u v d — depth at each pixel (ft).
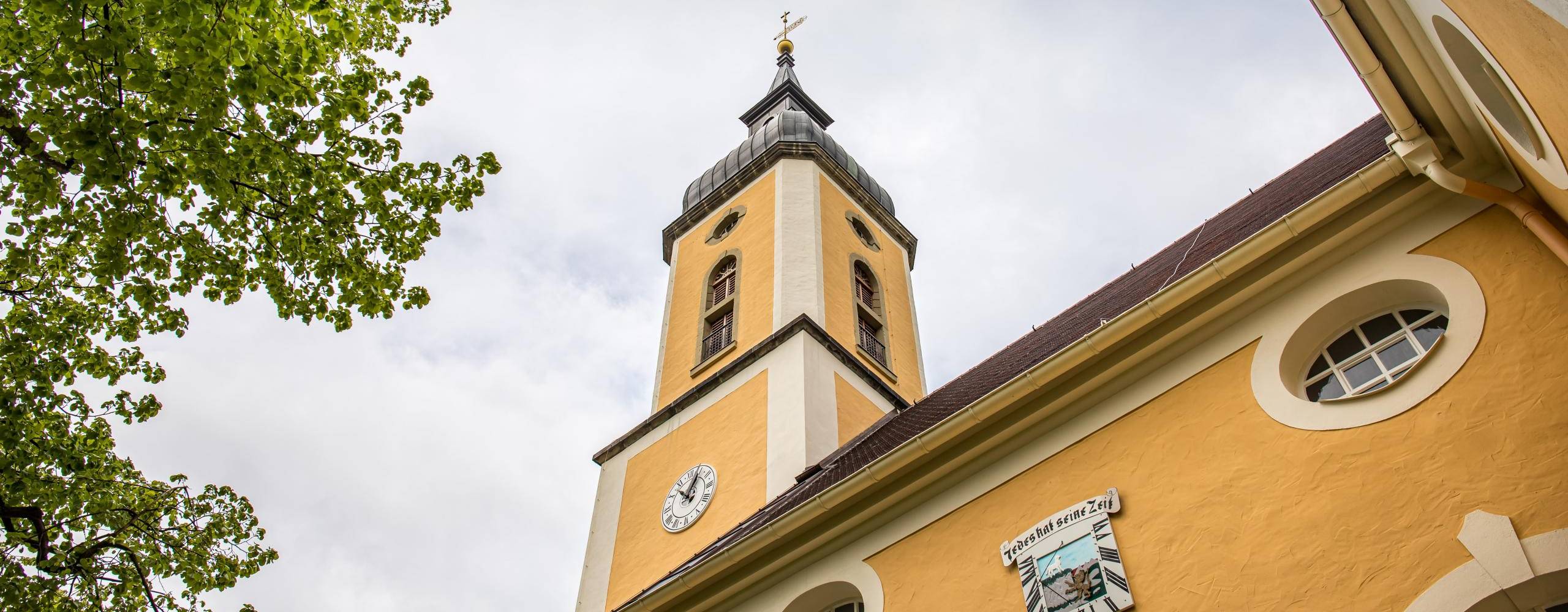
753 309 86.28
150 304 40.42
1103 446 34.71
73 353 46.16
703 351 86.94
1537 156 25.39
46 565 45.60
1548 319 27.61
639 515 74.23
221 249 40.88
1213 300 34.40
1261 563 28.68
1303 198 44.42
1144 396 34.88
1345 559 27.27
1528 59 19.61
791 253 89.25
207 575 54.08
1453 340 29.07
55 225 38.22
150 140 34.71
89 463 49.52
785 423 70.08
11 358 43.86
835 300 87.25
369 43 44.57
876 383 80.79
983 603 33.91
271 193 40.83
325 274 42.60
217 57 34.24
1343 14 28.78
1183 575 29.94
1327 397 31.78
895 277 101.40
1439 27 25.36
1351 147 51.03
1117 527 32.30
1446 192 31.76
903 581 36.81
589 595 71.10
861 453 56.54
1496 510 25.54
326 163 41.11
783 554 41.29
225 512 55.88
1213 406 32.94
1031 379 36.42
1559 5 15.44
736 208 101.35
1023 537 34.37
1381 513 27.40
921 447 38.29
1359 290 32.07
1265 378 32.30
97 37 32.96
